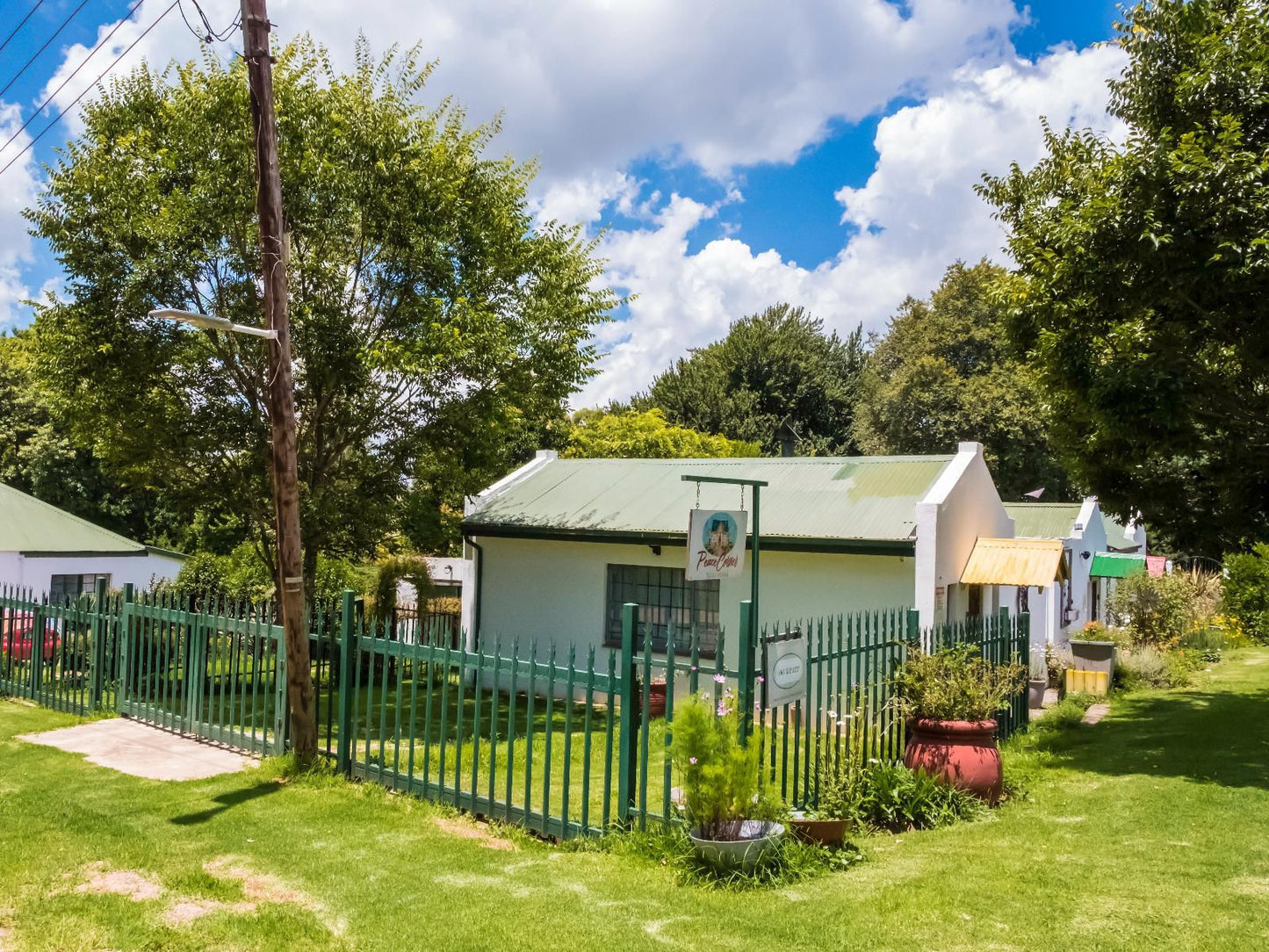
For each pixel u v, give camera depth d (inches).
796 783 281.0
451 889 224.8
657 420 1485.0
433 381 564.7
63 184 506.9
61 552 844.0
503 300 601.9
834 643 390.9
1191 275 390.6
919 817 301.3
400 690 320.5
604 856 251.3
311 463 581.6
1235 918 204.4
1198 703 555.8
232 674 380.5
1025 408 1368.1
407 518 636.7
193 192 499.8
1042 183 503.8
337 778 327.3
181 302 518.9
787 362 1718.8
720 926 199.5
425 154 550.6
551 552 638.5
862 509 537.6
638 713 269.9
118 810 287.3
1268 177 384.5
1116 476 533.6
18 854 241.8
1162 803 319.0
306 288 541.6
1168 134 402.9
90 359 512.4
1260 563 964.6
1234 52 406.6
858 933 195.3
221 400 558.6
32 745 381.1
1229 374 476.7
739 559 359.9
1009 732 455.5
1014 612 677.3
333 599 666.8
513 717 282.4
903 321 1753.2
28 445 1230.9
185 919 203.0
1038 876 235.0
